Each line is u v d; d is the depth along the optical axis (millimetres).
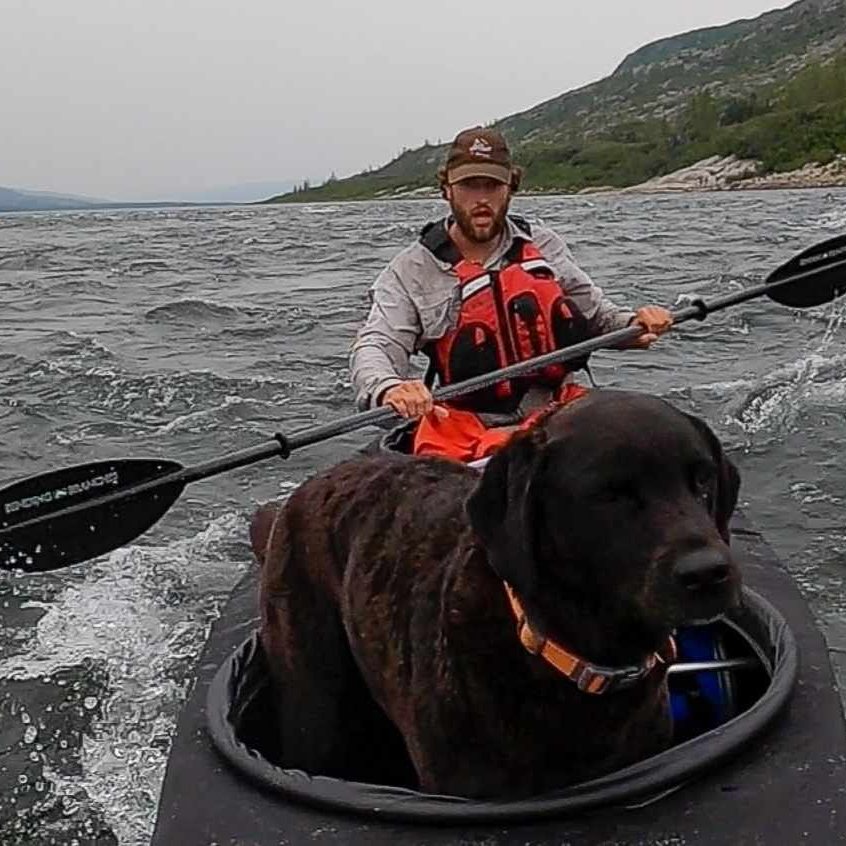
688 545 1329
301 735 1909
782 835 1421
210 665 1990
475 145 2664
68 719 2492
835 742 1592
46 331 7188
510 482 1463
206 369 5777
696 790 1491
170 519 3676
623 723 1515
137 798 2168
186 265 11828
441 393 2434
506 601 1485
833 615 2824
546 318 2689
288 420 4785
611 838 1413
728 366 5316
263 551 2170
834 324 6133
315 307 7879
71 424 4820
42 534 2227
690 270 9203
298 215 27484
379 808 1472
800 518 3455
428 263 2738
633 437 1401
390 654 1671
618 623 1437
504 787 1512
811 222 14594
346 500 1853
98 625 2943
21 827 2104
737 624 1983
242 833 1496
